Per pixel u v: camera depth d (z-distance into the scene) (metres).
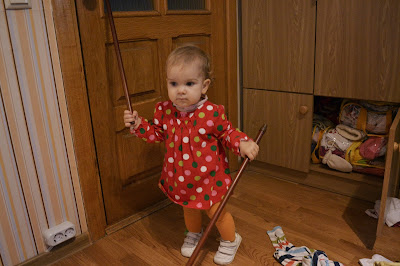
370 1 1.65
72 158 1.53
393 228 1.71
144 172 1.89
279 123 2.15
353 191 2.02
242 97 2.33
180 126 1.35
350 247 1.58
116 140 1.72
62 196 1.53
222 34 2.08
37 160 1.42
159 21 1.75
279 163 2.22
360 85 1.78
